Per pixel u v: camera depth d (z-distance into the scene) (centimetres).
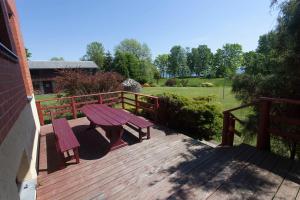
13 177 156
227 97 1395
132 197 243
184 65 5716
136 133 486
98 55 4631
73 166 335
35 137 390
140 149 397
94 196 253
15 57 299
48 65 2859
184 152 379
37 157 365
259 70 437
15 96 237
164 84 3441
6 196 132
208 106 521
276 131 294
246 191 210
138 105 664
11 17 389
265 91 386
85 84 931
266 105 297
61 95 949
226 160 283
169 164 332
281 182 224
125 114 439
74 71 988
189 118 512
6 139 156
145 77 3425
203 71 5722
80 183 284
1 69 181
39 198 253
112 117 412
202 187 223
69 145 324
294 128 349
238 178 235
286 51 356
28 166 262
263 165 263
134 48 4531
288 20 328
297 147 363
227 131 359
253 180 229
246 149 317
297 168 254
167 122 587
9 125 175
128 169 320
